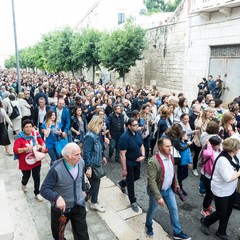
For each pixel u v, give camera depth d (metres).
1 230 3.57
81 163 3.33
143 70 20.78
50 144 5.54
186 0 15.52
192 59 14.94
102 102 9.72
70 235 4.00
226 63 12.96
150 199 3.94
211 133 5.19
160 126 6.54
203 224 4.27
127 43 17.42
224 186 3.84
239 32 11.83
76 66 27.06
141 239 4.06
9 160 7.29
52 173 3.08
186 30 15.12
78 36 24.38
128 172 4.76
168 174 3.77
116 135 7.35
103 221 4.50
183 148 5.09
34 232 4.00
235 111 6.94
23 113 9.48
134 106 9.68
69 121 6.77
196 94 14.81
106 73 28.25
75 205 3.27
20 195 5.14
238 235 4.21
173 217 3.93
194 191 5.73
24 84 21.09
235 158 3.93
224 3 11.54
